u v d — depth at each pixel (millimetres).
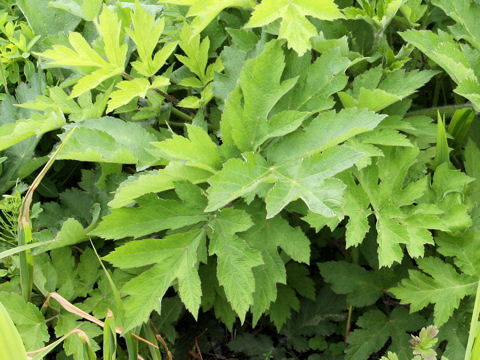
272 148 750
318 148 724
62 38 957
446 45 812
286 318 963
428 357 754
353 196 781
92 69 886
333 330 940
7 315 631
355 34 916
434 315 807
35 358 699
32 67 986
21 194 943
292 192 689
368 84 837
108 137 785
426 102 1031
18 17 1054
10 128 884
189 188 753
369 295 901
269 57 760
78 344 790
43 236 834
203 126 843
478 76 843
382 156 810
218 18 941
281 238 783
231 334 997
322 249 1021
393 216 773
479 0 868
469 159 882
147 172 791
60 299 782
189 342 971
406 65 954
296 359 958
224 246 740
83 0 911
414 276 829
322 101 786
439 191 819
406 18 921
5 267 876
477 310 680
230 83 838
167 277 737
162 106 917
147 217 750
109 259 735
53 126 848
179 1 812
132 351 761
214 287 877
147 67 819
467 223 790
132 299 728
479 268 809
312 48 871
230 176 713
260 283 778
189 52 869
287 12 751
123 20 925
